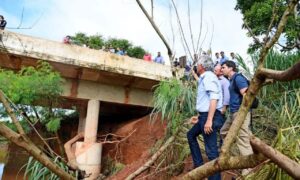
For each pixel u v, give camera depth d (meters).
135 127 8.02
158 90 5.08
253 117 4.56
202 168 1.50
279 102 4.40
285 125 3.21
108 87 8.93
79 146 8.29
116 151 7.79
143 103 9.43
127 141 7.61
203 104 3.27
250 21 8.05
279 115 3.91
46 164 1.96
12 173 7.56
